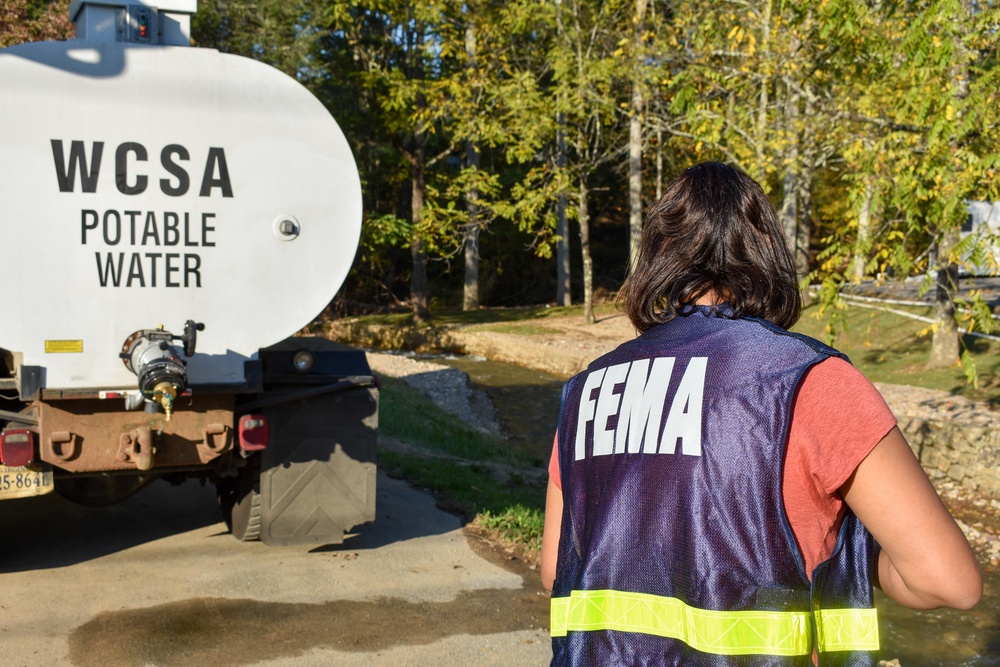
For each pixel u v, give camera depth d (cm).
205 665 455
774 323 156
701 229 158
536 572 625
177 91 519
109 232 511
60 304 504
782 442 132
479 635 508
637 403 148
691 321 153
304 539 612
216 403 545
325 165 554
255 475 600
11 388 518
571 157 2825
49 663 449
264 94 538
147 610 523
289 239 549
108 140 506
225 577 583
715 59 1262
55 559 609
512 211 2602
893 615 679
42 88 491
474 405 1819
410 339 2916
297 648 479
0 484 516
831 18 854
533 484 1012
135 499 772
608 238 5350
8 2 1184
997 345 1700
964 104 755
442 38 2638
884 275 812
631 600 139
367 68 3128
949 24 755
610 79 2205
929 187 813
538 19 2342
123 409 523
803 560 131
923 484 129
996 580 793
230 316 542
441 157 3359
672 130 1847
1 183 488
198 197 528
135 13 517
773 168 1241
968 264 784
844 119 1109
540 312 3331
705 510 134
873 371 1700
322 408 609
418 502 785
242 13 2598
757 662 128
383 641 493
